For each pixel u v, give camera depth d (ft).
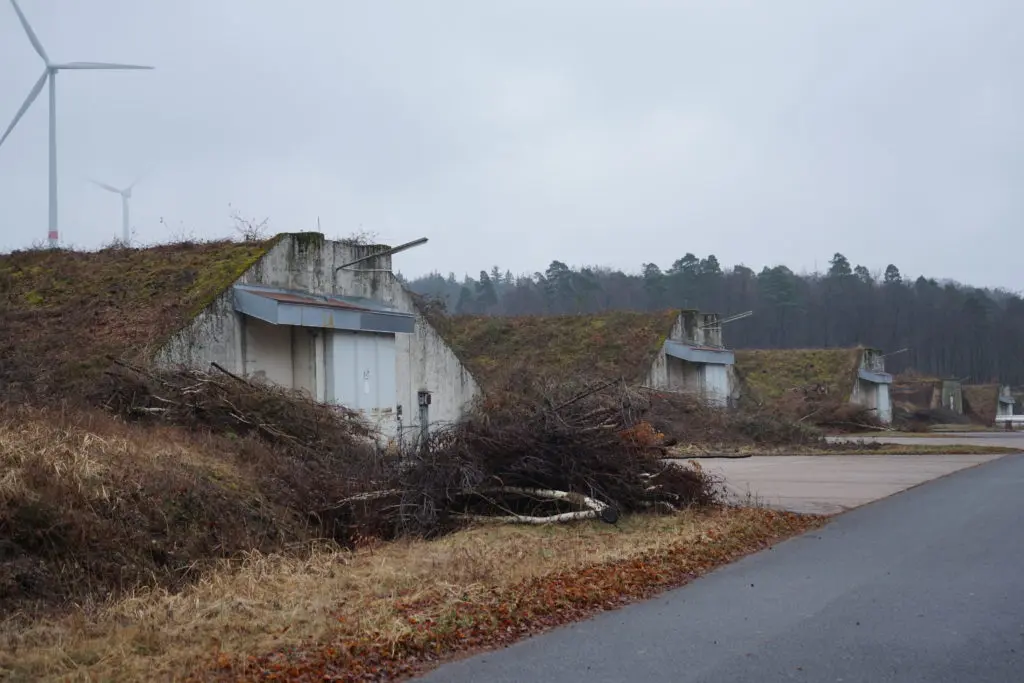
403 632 24.06
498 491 45.14
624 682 21.11
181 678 20.80
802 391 172.86
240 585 29.53
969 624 25.54
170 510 34.53
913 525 44.24
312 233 69.51
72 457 33.40
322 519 41.11
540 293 330.95
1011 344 362.33
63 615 26.25
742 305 350.23
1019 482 64.13
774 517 45.70
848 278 401.08
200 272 64.34
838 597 29.19
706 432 108.27
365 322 68.18
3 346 57.11
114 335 57.88
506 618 26.21
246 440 47.37
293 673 21.20
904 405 223.71
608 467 46.83
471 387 87.51
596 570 32.35
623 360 124.67
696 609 28.09
